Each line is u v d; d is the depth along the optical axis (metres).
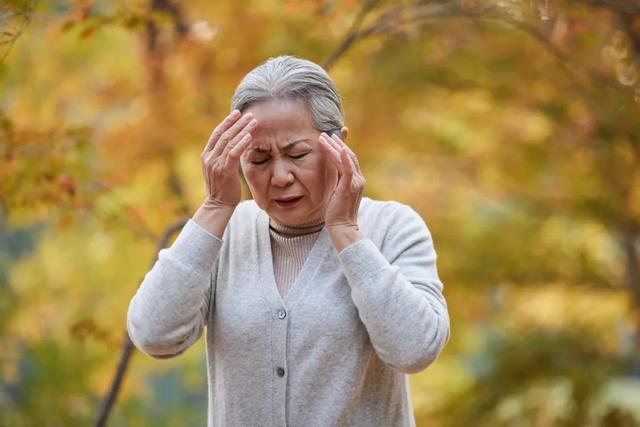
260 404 2.88
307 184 2.84
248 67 7.96
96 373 12.32
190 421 15.63
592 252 10.88
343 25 7.02
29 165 5.23
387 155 10.16
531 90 8.80
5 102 9.01
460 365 11.27
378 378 2.94
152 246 9.97
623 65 7.34
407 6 5.98
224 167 2.84
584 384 9.84
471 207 11.23
